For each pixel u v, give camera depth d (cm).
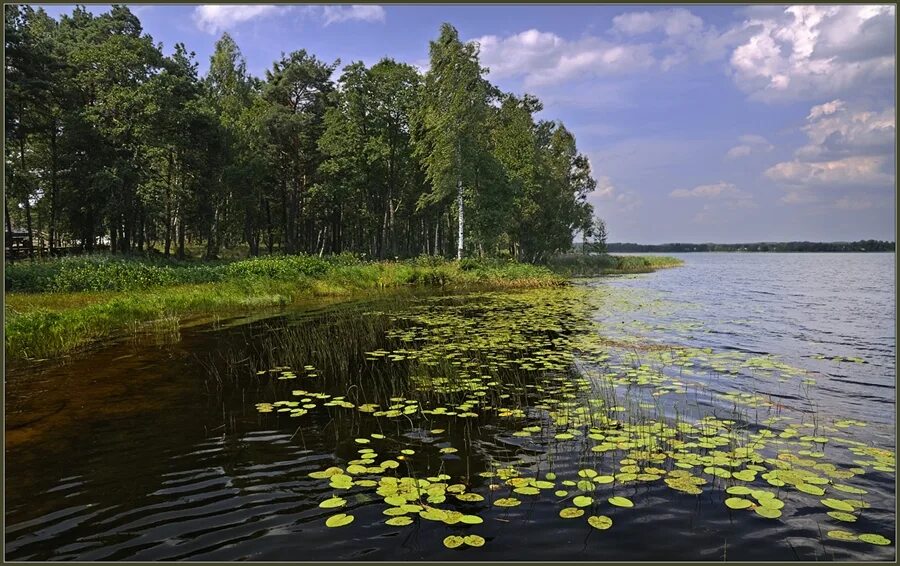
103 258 1967
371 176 3522
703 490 358
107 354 809
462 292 1917
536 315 1277
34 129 2328
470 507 333
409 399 578
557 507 334
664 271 4394
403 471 389
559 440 454
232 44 3550
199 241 3888
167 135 2677
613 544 292
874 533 306
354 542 294
